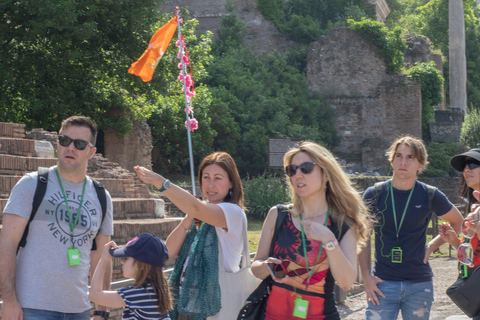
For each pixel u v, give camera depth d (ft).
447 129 113.91
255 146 97.04
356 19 129.80
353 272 10.42
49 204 11.39
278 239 11.14
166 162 86.89
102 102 64.39
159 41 30.78
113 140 68.95
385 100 114.73
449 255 44.21
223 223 11.70
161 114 79.87
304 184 10.89
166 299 11.55
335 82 117.19
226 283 11.93
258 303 11.18
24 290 11.02
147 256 11.35
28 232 11.25
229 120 93.45
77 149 11.71
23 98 55.67
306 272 10.70
